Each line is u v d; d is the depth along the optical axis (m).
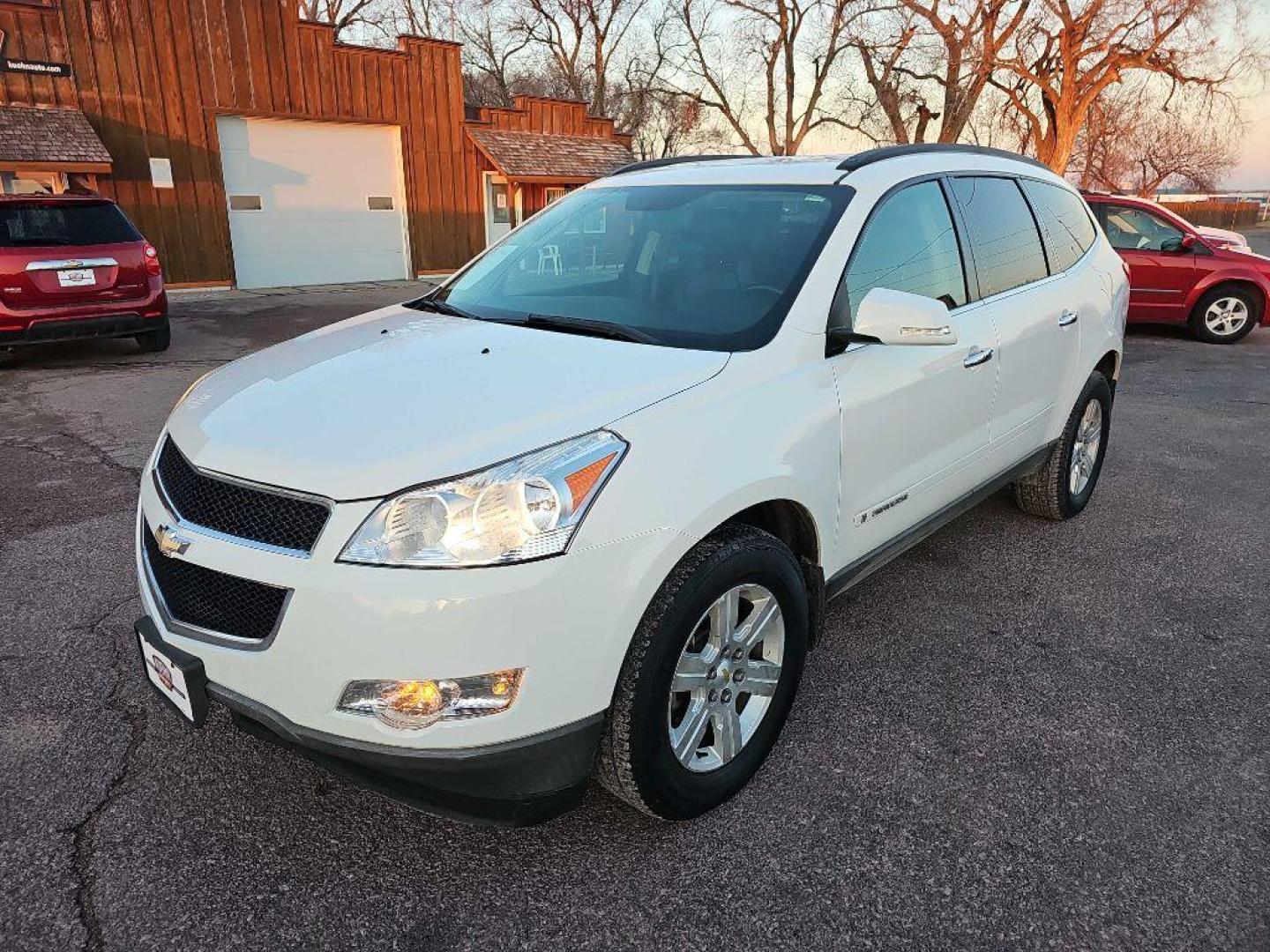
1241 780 2.63
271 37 15.12
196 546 2.11
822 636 3.49
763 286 2.81
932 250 3.29
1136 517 4.85
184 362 9.09
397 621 1.90
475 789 2.05
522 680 1.98
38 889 2.16
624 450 2.11
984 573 4.10
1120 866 2.28
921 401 3.07
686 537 2.16
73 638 3.37
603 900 2.17
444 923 2.10
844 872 2.26
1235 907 2.15
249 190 15.60
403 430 2.11
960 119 28.52
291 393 2.40
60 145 12.69
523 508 1.96
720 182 3.35
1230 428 6.89
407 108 16.94
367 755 1.98
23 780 2.56
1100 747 2.78
